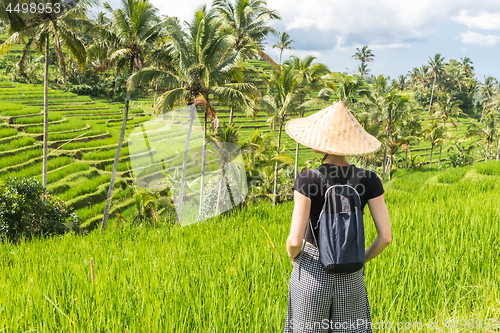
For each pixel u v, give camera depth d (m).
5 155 33.88
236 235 5.09
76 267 3.69
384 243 1.76
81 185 30.22
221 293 2.61
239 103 18.86
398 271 2.93
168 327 2.11
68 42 21.81
